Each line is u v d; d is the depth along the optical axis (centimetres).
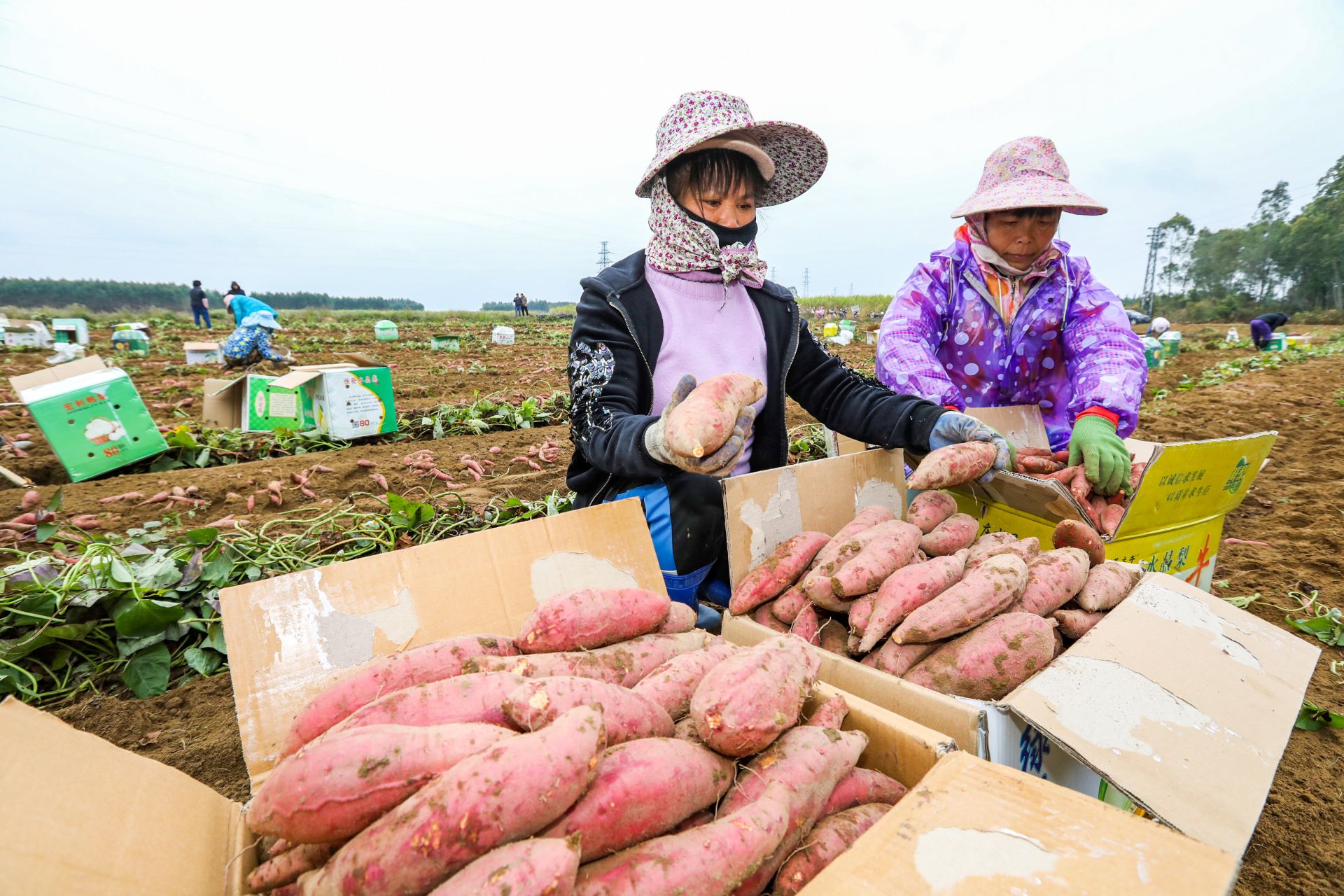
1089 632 178
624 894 109
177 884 114
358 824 110
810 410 310
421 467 557
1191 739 149
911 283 349
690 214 259
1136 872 105
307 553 378
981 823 117
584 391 243
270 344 1312
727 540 227
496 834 103
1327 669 304
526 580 208
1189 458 249
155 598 299
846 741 148
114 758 123
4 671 272
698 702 140
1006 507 277
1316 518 482
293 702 171
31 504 436
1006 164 325
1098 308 330
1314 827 214
